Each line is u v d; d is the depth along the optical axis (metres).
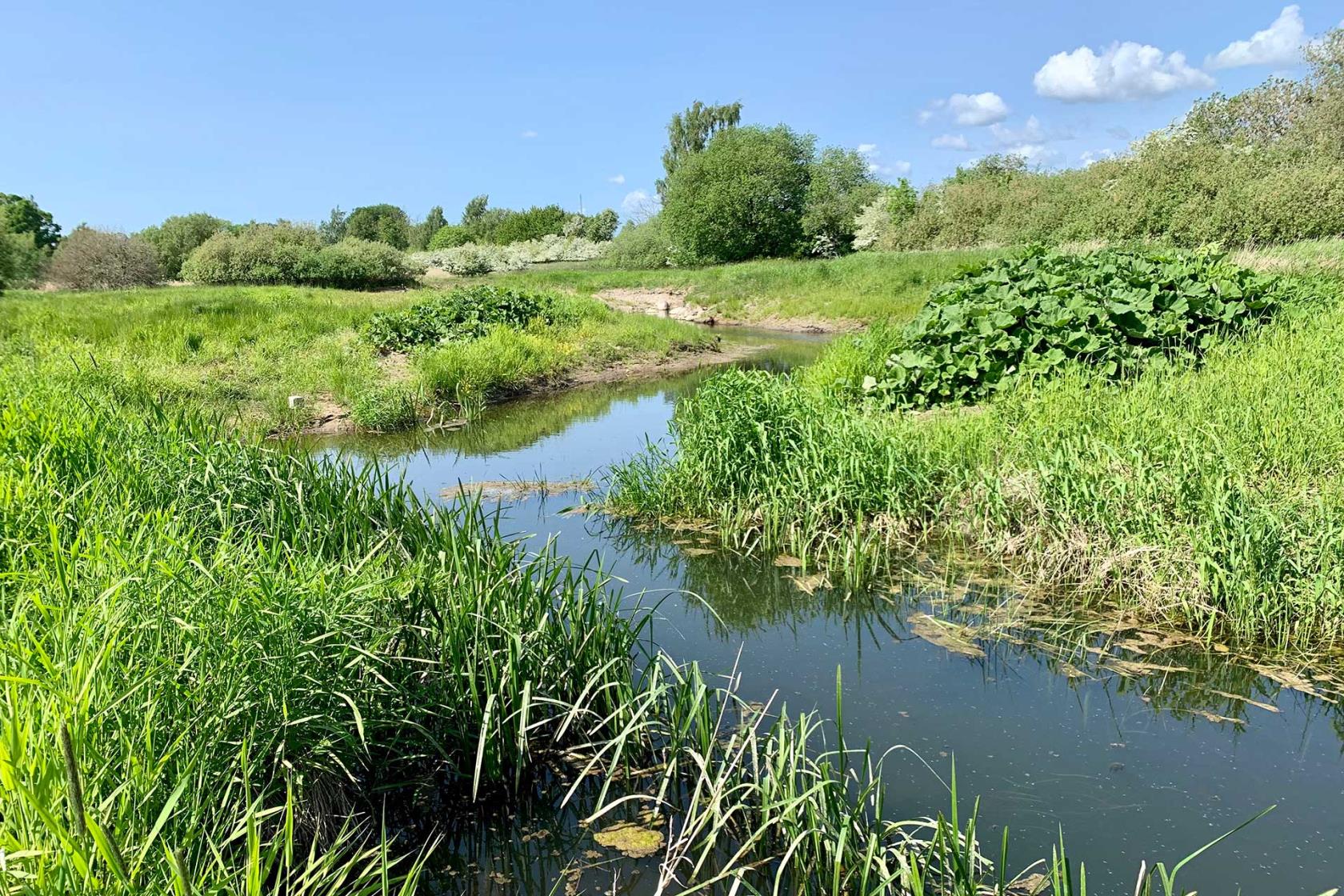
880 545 5.97
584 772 3.25
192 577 3.16
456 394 12.34
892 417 8.16
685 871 3.06
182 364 12.10
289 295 23.72
